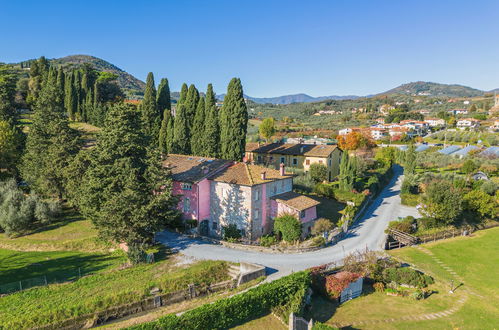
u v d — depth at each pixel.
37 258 35.12
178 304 26.77
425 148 115.75
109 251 37.34
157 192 37.25
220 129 58.12
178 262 32.81
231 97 54.47
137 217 32.66
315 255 36.47
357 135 92.62
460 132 134.25
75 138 49.66
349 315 27.61
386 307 29.38
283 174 45.75
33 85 101.38
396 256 39.91
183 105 61.31
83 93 104.19
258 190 41.12
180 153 60.84
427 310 29.31
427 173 70.56
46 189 48.22
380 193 69.25
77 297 25.78
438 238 47.38
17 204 43.16
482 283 35.16
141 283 27.95
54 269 32.03
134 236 33.41
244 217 40.47
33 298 25.81
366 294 31.44
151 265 32.09
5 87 81.12
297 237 38.81
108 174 35.31
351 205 51.38
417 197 58.81
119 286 27.52
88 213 35.16
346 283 29.14
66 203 51.75
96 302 25.08
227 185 41.62
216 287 29.11
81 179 42.88
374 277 32.84
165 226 44.12
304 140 117.31
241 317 24.33
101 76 129.88
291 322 23.89
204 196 42.91
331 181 70.56
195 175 43.28
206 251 36.06
